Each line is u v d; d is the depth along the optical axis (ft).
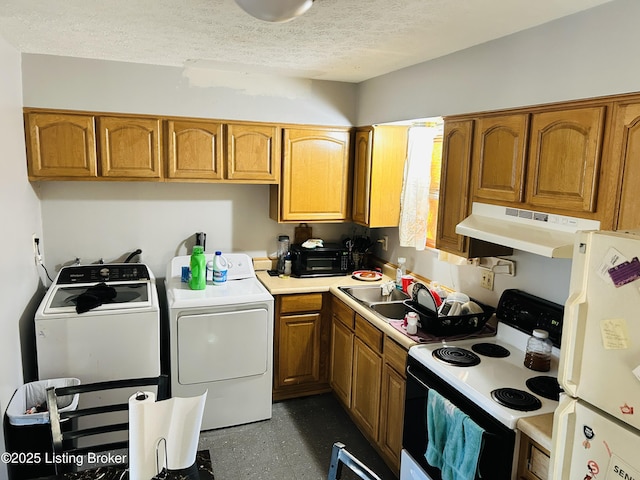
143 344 9.07
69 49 8.74
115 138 9.84
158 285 11.59
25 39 8.02
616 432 3.90
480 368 6.84
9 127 8.02
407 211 10.44
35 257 9.73
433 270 10.37
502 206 6.86
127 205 11.08
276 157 11.11
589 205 5.47
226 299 9.73
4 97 7.76
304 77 11.06
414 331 8.12
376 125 10.83
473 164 7.47
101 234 10.98
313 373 11.31
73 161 9.62
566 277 7.06
